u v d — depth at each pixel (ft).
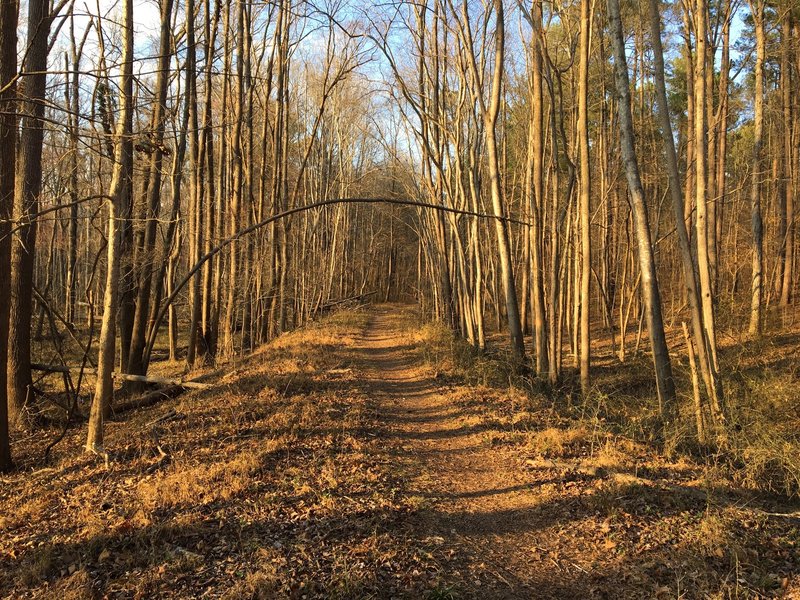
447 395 33.45
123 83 23.00
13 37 22.52
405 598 11.53
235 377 37.78
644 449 22.04
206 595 11.77
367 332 79.36
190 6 42.42
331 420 25.99
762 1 51.70
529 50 50.21
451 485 18.95
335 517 15.33
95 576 12.96
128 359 44.11
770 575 12.35
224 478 18.12
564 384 37.32
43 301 26.30
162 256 40.68
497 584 12.51
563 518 15.90
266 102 63.05
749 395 29.96
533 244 38.01
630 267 69.51
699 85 27.12
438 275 81.66
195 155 51.98
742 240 78.28
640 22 53.42
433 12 50.24
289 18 67.92
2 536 15.83
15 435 28.66
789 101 68.08
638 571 12.75
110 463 21.33
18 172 28.76
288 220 70.90
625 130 26.99
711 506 15.90
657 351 27.25
